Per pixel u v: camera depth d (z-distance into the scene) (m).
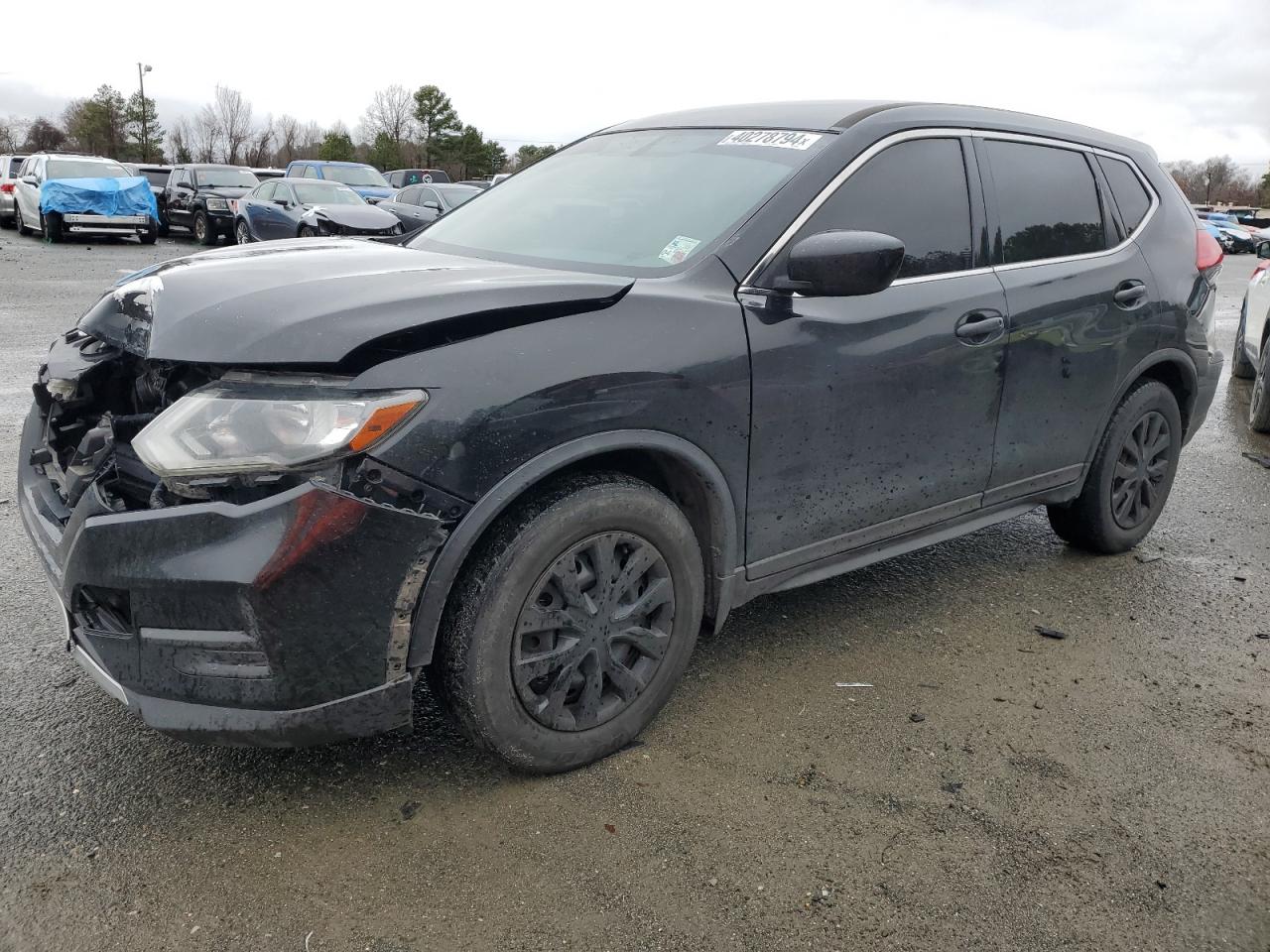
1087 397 3.92
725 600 2.92
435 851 2.37
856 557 3.30
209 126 80.00
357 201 18.31
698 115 3.70
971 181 3.48
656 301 2.63
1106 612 3.91
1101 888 2.34
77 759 2.68
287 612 2.13
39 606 3.58
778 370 2.81
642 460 2.79
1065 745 2.94
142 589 2.16
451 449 2.24
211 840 2.38
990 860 2.42
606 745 2.72
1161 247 4.22
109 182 20.05
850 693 3.19
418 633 2.31
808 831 2.49
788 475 2.94
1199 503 5.41
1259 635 3.76
